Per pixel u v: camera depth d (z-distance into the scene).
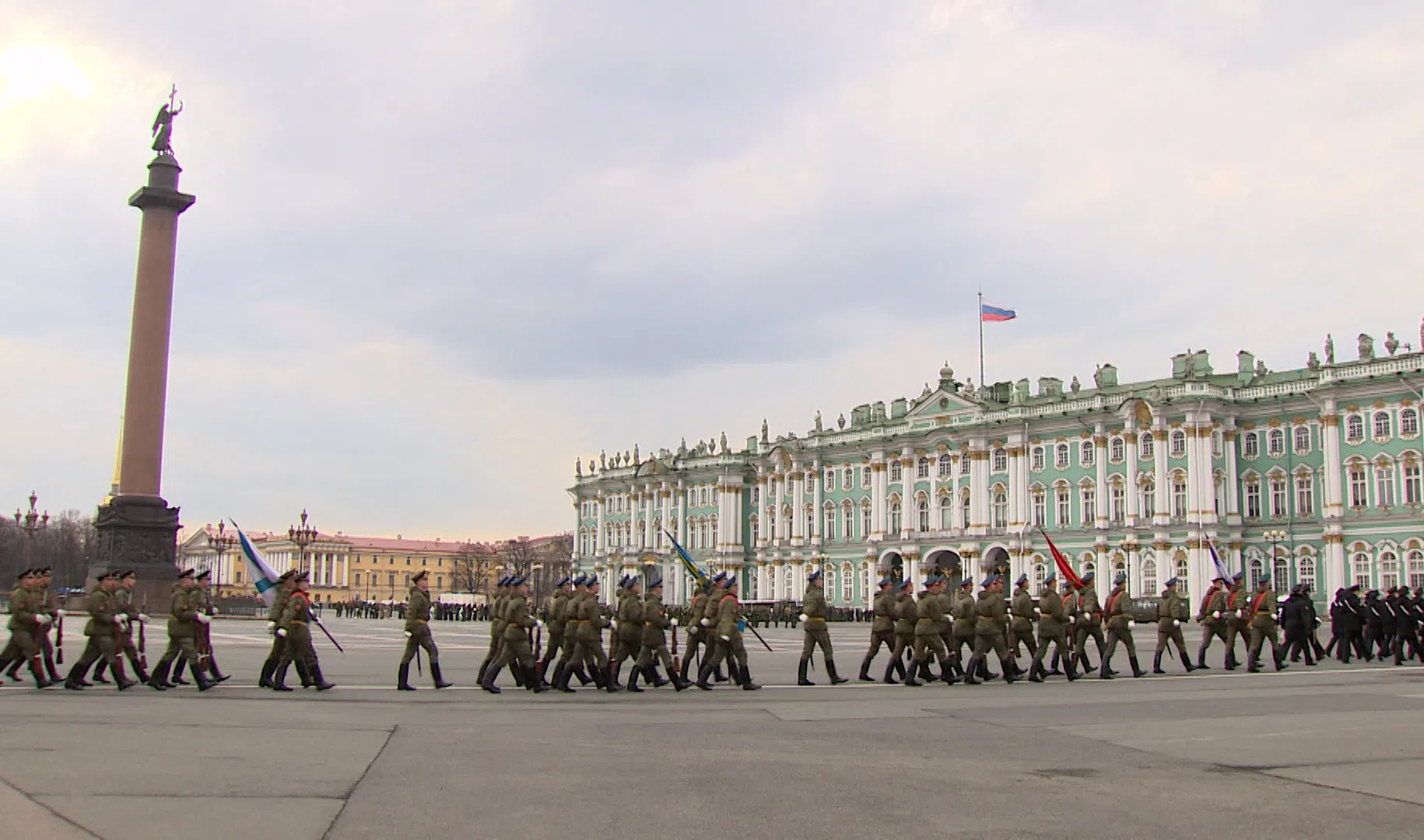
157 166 79.56
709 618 28.39
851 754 16.84
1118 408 96.88
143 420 77.94
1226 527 91.12
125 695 25.09
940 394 111.06
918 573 111.12
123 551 76.38
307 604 26.81
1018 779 14.77
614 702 24.95
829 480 123.62
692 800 13.23
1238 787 14.31
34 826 11.22
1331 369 87.25
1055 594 31.08
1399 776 15.10
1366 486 85.69
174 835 11.06
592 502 157.25
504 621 27.44
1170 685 29.72
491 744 17.53
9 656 26.52
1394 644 39.38
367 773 14.73
